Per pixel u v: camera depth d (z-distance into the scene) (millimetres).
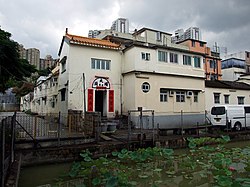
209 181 7574
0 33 12148
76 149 9883
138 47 17625
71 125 14148
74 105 16438
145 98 17422
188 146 12812
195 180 7746
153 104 17750
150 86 17766
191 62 20406
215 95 22141
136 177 7914
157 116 17781
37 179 7895
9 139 7500
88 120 12094
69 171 8625
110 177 6895
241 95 24172
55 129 14164
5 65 12930
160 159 10164
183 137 13055
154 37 30453
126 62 18438
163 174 8281
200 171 8570
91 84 17188
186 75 19672
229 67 38469
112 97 17953
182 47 33562
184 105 19531
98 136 11062
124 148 10992
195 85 20344
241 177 7785
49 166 9266
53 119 20234
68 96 16312
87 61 17234
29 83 42938
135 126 16656
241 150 12109
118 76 18453
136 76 17203
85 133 11914
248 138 16125
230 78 37188
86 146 10133
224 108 16641
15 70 13664
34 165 9094
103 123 13312
